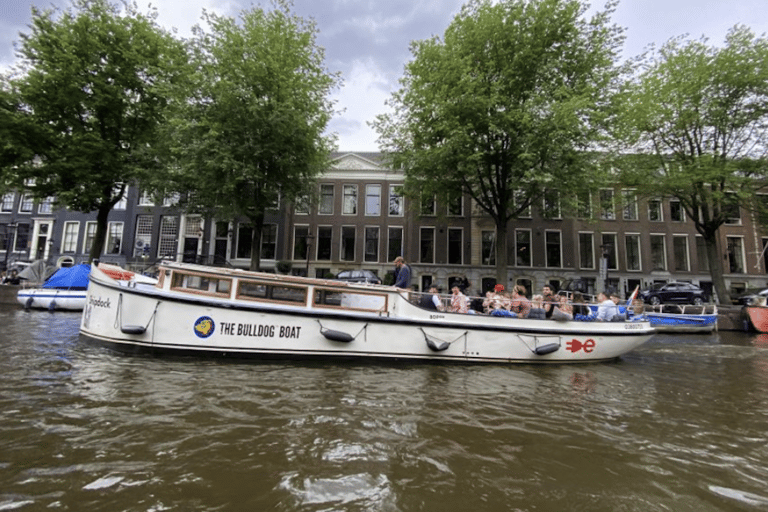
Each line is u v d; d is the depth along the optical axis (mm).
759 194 18344
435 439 3594
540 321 7277
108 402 4109
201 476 2750
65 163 13812
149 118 15672
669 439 3842
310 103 14047
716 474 3121
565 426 4082
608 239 23031
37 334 8078
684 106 15938
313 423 3816
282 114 12703
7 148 13320
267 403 4324
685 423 4309
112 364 5621
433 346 6773
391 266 22578
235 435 3449
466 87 12406
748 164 15336
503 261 14375
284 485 2674
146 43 15203
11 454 2951
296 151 14000
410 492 2672
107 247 23453
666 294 17500
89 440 3225
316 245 22859
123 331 6098
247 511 2367
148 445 3180
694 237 23234
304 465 2973
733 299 18406
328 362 6555
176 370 5484
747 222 23641
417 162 14305
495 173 14930
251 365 6059
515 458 3281
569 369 7047
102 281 6625
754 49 14750
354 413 4152
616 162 15375
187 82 13422
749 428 4195
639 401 5113
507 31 12961
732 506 2654
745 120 15250
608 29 12945
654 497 2742
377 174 23391
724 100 15406
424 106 13734
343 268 22531
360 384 5328
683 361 8312
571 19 12734
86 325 6844
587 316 7922
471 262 22422
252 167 12711
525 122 11758
